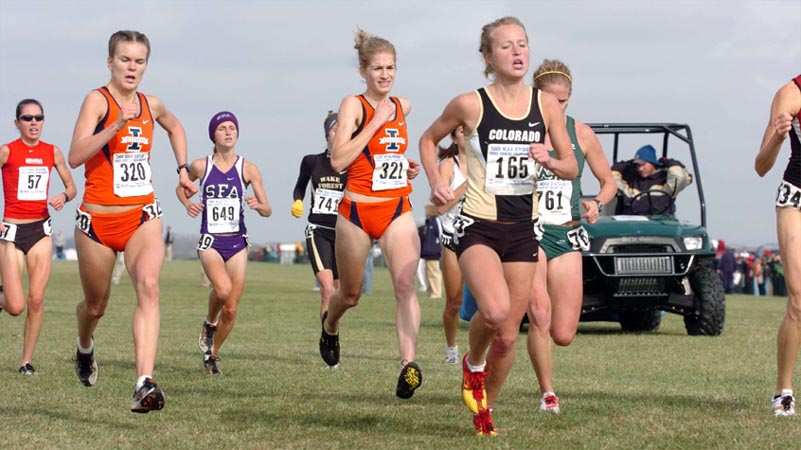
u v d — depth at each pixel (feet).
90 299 52.03
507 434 43.70
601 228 104.22
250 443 42.04
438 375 66.33
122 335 99.09
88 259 49.67
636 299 103.35
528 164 42.68
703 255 102.99
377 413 49.70
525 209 43.01
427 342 95.04
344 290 60.49
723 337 102.42
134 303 154.81
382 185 57.52
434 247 181.88
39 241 69.77
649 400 54.29
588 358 79.56
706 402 53.47
